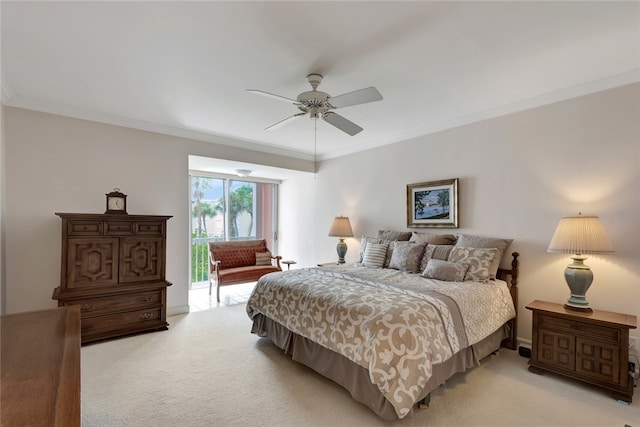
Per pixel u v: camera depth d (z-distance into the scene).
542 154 2.96
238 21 1.82
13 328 1.42
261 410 2.00
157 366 2.58
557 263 2.85
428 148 3.92
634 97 2.47
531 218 3.03
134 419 1.89
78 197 3.34
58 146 3.23
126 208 3.48
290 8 1.71
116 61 2.29
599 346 2.23
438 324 2.09
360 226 4.82
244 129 4.02
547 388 2.28
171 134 3.97
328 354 2.32
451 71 2.45
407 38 2.00
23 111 3.05
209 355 2.80
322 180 5.54
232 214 6.07
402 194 4.22
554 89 2.81
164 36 1.98
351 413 1.98
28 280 3.07
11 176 3.00
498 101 3.09
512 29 1.92
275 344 2.95
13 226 3.01
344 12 1.75
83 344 3.00
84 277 3.01
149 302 3.37
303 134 4.26
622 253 2.52
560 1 1.66
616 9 1.73
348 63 2.31
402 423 1.88
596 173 2.65
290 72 2.45
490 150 3.33
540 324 2.52
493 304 2.69
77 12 1.74
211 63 2.31
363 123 3.78
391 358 1.82
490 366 2.64
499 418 1.93
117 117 3.53
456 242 3.46
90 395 2.15
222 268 5.03
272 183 6.58
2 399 0.83
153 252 3.40
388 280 2.92
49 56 2.22
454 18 1.81
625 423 1.89
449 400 2.12
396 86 2.72
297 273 3.27
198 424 1.86
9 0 1.62
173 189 3.99
